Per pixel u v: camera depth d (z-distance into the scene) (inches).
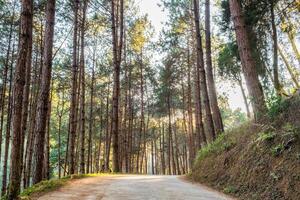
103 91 1637.6
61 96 1656.0
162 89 1731.1
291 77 881.5
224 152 564.4
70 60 1228.5
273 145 409.1
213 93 802.2
